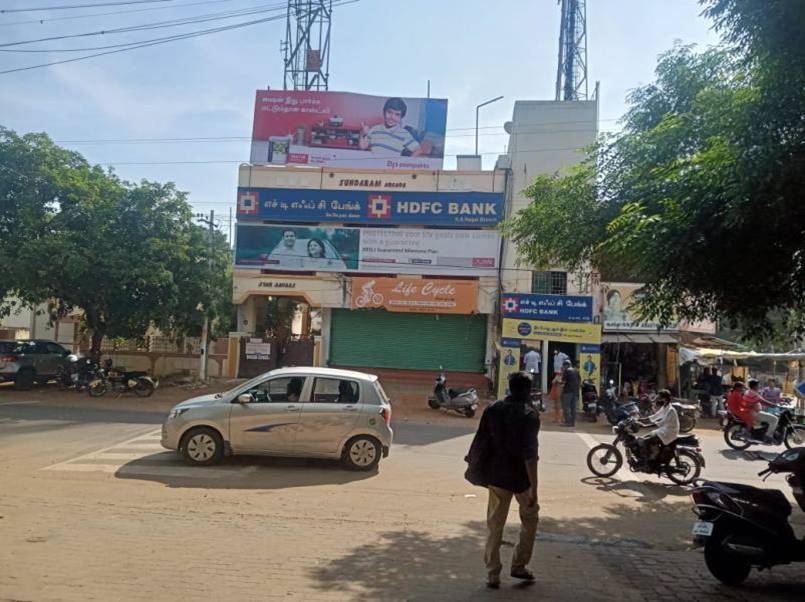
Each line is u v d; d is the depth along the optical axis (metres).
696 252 6.82
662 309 7.91
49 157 21.75
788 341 8.84
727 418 15.64
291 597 4.98
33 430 14.03
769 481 11.61
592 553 6.75
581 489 10.27
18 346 22.62
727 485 6.09
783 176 5.82
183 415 10.53
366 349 27.19
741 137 6.11
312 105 29.48
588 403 19.70
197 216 24.45
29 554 5.80
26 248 20.30
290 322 32.09
